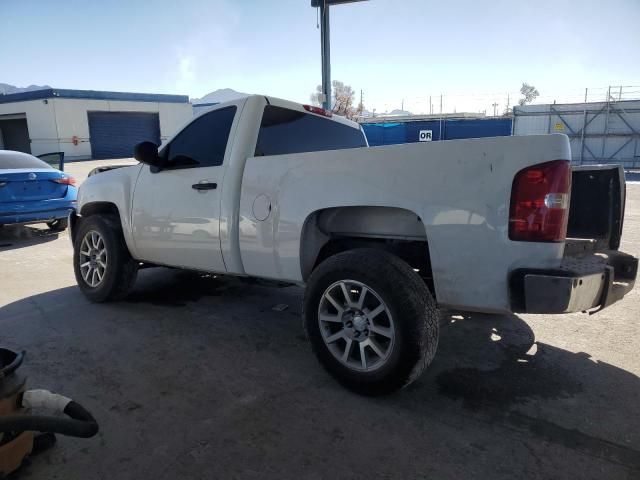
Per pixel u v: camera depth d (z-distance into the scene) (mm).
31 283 5668
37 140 32281
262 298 5113
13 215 7684
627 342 3807
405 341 2746
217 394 3029
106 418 2750
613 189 3316
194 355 3623
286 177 3297
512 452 2439
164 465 2344
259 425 2686
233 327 4230
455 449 2469
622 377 3232
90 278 4961
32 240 8531
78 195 5289
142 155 4039
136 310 4672
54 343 3828
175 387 3117
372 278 2814
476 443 2516
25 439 2240
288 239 3297
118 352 3664
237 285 5633
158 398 2977
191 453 2436
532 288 2461
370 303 2961
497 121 26422
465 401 2941
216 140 3875
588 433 2594
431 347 2803
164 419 2742
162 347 3768
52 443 2471
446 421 2725
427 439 2553
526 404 2898
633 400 2936
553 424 2682
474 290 2670
